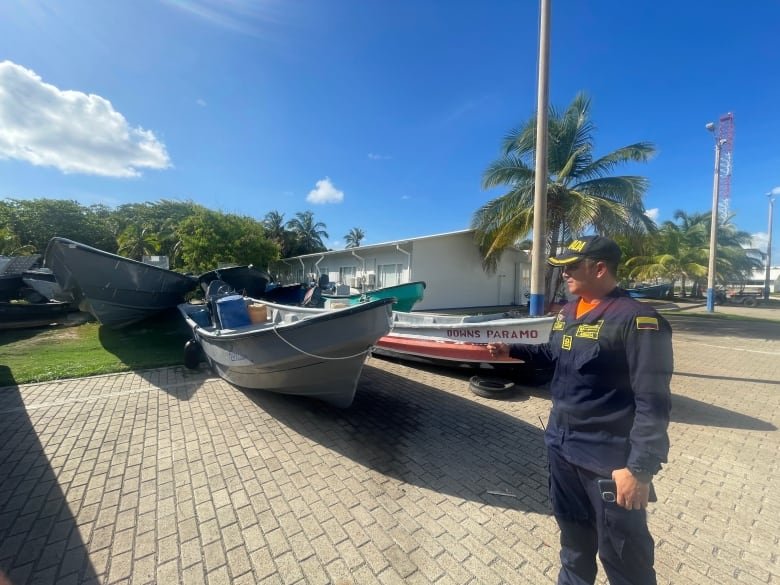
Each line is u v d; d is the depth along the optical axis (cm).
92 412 463
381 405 494
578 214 1155
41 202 3117
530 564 224
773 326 1303
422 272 1745
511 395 522
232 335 445
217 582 212
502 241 1430
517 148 1395
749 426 430
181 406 484
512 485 310
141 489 303
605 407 159
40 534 250
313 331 381
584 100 1310
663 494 295
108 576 216
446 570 220
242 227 2061
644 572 154
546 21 562
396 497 293
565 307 195
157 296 966
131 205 3919
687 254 2600
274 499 290
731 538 245
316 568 222
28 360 705
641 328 148
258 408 479
